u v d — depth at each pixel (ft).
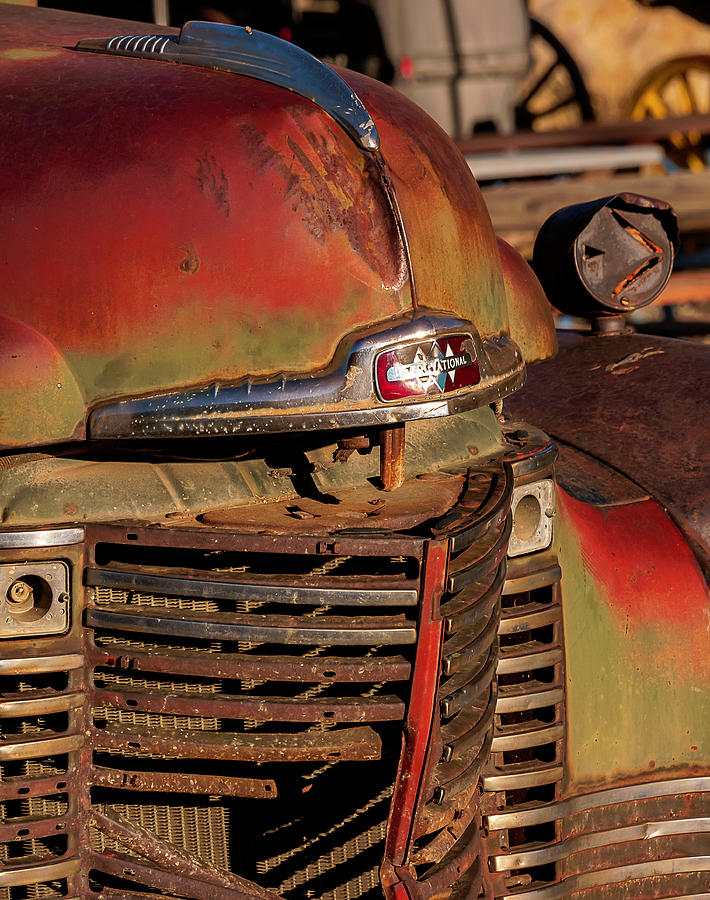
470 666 7.24
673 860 8.99
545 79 49.44
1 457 6.66
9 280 6.66
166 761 7.00
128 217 6.71
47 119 6.93
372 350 6.86
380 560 6.90
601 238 11.11
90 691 6.66
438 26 32.35
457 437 8.14
